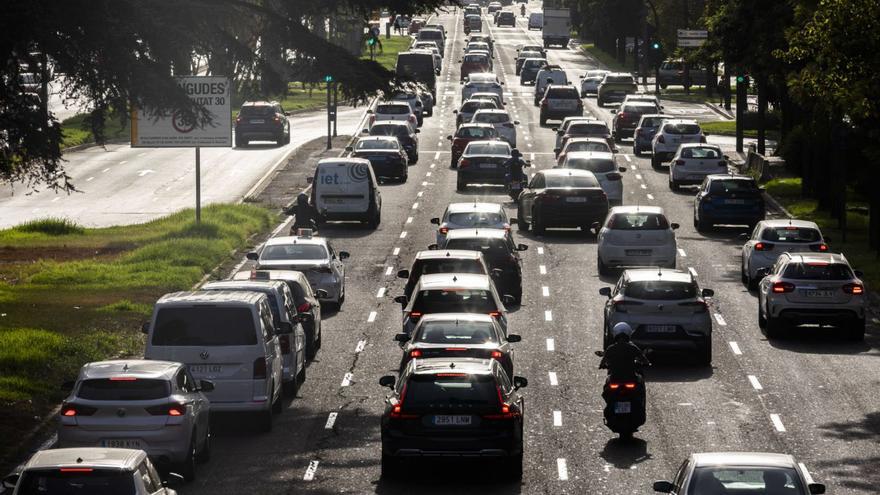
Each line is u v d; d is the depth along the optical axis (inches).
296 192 5590.6
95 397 1836.9
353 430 2230.6
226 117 4419.3
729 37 5413.4
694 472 1423.5
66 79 2411.4
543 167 6279.5
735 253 4217.5
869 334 3097.9
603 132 6382.9
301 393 2516.0
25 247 4333.2
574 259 4089.6
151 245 4092.0
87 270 3796.8
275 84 2736.2
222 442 2149.4
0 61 2272.4
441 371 1870.1
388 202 5329.7
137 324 3095.5
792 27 3944.4
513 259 3380.9
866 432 2209.6
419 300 2581.2
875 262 3993.6
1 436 2143.2
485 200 5349.4
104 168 6333.7
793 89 3700.8
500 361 2187.5
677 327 2701.8
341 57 2827.3
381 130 6560.0
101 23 2346.2
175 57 2471.7
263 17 2790.4
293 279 2827.3
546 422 2269.9
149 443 1831.9
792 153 5969.5
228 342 2162.9
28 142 2343.8
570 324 3157.0
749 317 3275.1
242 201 5383.9
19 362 2561.5
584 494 1838.1
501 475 1908.2
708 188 4594.0
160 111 2498.8
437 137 7682.1
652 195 5502.0
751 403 2420.0
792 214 5036.9
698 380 2610.7
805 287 2970.0
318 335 2910.9
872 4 3228.3
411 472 1969.7
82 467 1407.5
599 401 2425.0
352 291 3609.7
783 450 2094.0
